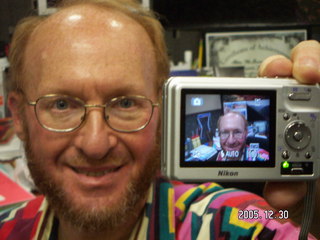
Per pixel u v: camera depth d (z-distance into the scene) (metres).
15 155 0.91
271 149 0.49
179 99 0.48
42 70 0.53
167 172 0.48
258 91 0.49
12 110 0.65
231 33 0.96
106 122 0.52
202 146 0.48
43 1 0.78
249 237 0.55
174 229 0.58
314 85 0.50
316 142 0.49
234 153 0.49
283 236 0.53
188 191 0.65
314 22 0.93
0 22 1.02
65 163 0.53
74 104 0.52
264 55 0.96
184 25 0.97
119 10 0.57
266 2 0.94
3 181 0.81
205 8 0.95
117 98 0.52
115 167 0.52
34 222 0.65
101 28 0.52
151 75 0.56
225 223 0.57
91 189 0.52
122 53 0.52
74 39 0.52
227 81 0.49
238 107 0.49
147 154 0.55
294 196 0.50
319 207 0.51
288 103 0.49
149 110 0.54
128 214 0.54
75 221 0.53
